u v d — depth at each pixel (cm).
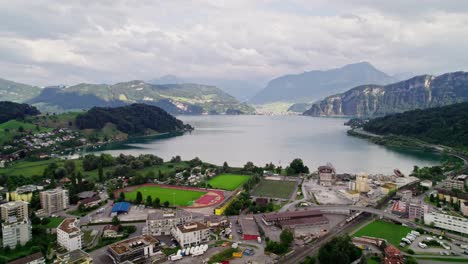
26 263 16938
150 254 18912
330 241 19150
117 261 17888
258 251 19400
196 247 19338
